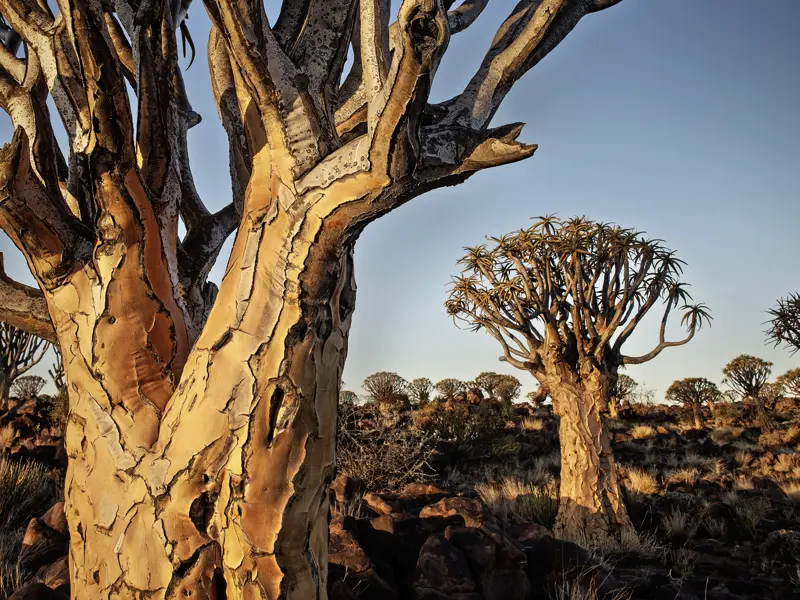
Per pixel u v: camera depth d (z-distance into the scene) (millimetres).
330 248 1636
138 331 1845
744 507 8602
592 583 4164
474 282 8977
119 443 1745
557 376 7875
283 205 1632
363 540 4379
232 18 1509
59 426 13906
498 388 27062
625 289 7984
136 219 1864
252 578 1577
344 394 19969
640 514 8250
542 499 8461
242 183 2258
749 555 6844
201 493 1619
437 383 27797
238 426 1609
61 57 1999
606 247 7918
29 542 4352
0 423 14273
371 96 1459
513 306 8445
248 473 1589
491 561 4043
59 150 2467
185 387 1708
